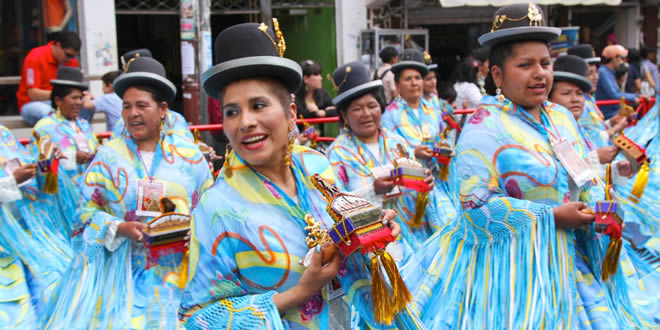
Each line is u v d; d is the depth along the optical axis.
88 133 7.02
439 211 5.18
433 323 3.38
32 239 5.38
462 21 13.11
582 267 3.31
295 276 2.24
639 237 5.04
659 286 4.01
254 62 2.16
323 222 2.33
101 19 10.26
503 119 3.33
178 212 4.11
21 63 10.16
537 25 3.26
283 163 2.33
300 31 12.27
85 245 4.03
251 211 2.24
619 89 9.87
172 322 3.86
